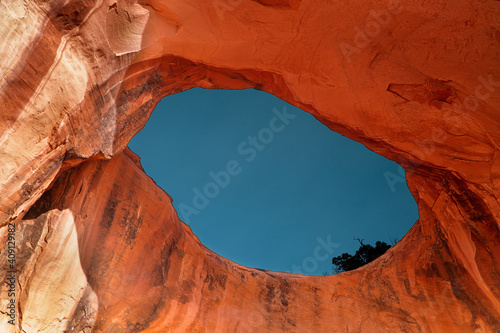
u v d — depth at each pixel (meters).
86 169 6.86
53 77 4.74
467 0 5.80
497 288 7.87
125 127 6.76
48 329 6.14
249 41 6.61
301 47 6.70
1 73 4.04
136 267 7.75
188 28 6.31
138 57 6.23
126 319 7.38
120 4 5.55
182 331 8.17
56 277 6.29
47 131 4.89
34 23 4.28
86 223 6.89
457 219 8.30
